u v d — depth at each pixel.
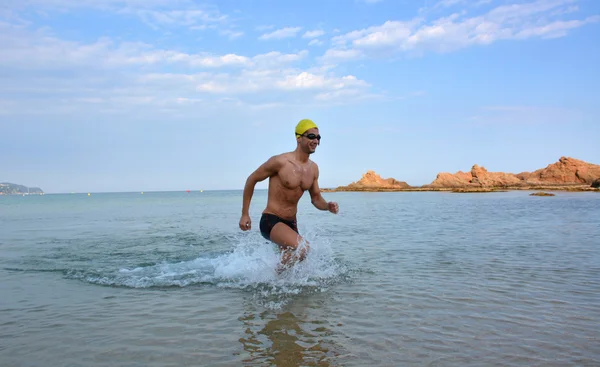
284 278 5.67
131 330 3.65
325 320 3.86
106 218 19.42
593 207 22.39
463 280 5.45
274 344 3.28
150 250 8.40
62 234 11.96
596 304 4.33
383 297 4.64
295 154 5.91
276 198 5.88
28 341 3.41
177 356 3.06
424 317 3.92
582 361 2.93
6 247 9.10
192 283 5.51
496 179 88.88
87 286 5.42
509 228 12.16
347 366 2.86
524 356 3.02
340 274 5.88
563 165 84.00
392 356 3.03
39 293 5.06
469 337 3.40
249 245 7.54
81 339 3.44
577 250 7.90
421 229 12.16
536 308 4.20
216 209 27.95
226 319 3.93
